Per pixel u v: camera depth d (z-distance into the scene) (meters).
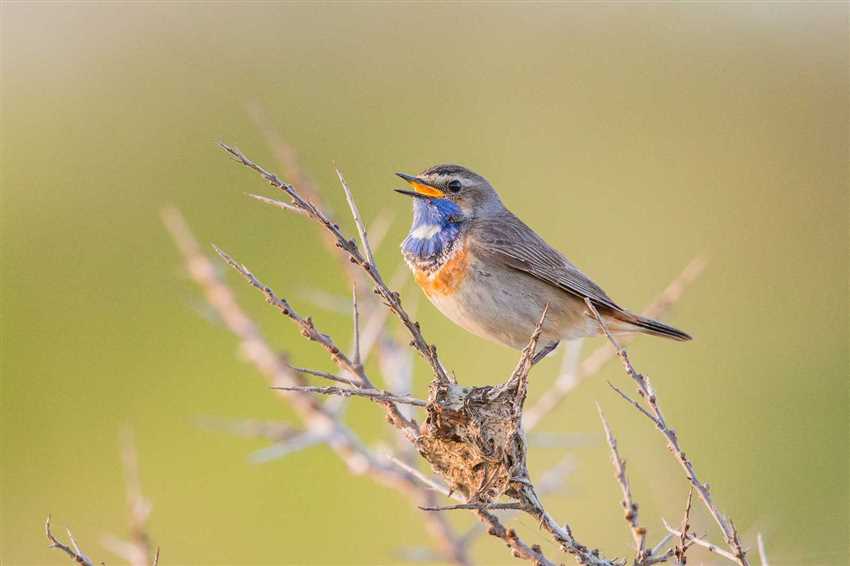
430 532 9.40
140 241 16.44
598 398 13.91
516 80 18.69
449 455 8.02
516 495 7.75
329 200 16.91
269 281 15.47
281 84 17.88
